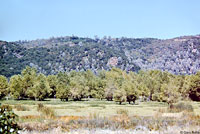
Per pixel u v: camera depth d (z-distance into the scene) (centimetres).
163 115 2997
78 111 4256
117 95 7612
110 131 1778
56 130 1728
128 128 1919
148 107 5725
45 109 3312
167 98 6800
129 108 5284
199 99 9150
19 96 8975
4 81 8619
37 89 8500
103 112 4006
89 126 1956
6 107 1062
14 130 1021
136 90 8038
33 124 1958
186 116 2806
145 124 2073
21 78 9050
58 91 8931
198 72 9156
